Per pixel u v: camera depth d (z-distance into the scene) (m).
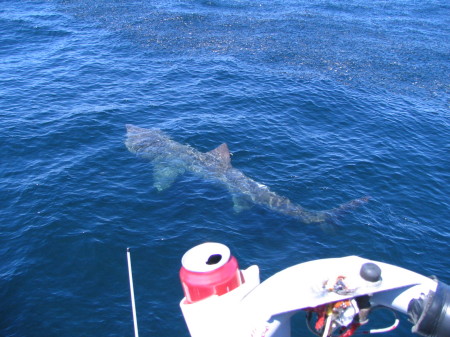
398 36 29.66
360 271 5.21
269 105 18.86
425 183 13.98
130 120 16.97
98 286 9.37
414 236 11.41
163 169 13.78
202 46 26.00
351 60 25.06
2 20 29.16
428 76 23.67
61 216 11.37
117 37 26.97
